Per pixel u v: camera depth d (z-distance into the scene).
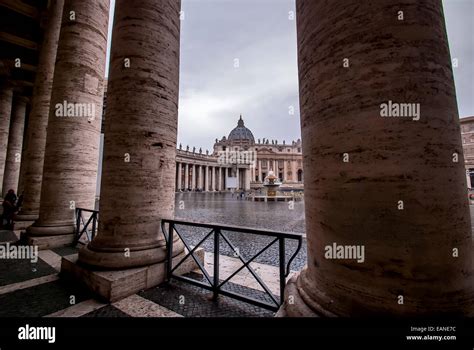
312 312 1.90
